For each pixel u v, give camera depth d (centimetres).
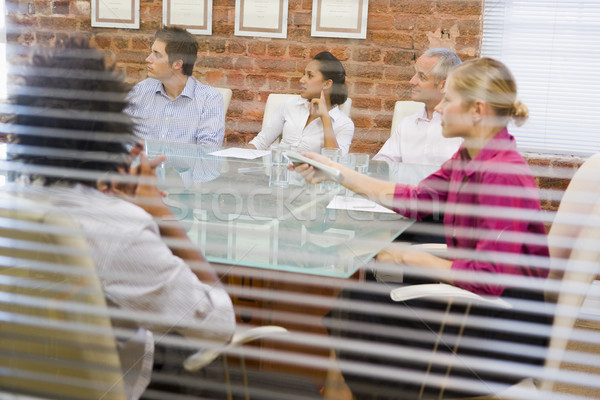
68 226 88
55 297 93
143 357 100
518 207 104
